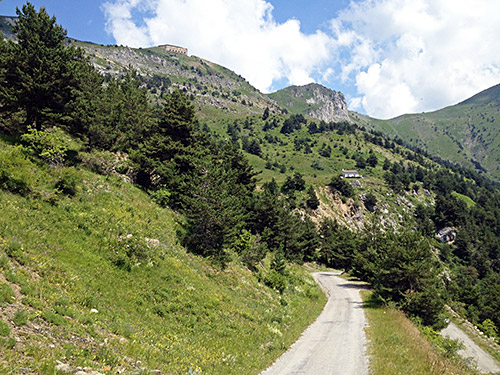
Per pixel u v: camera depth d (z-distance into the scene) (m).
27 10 31.73
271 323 22.52
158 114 46.00
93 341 10.39
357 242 73.00
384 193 167.88
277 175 172.88
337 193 144.75
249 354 15.90
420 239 36.72
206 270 25.64
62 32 34.12
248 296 25.89
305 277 51.00
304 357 16.70
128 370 9.66
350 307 34.25
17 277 11.37
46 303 10.97
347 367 15.14
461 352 38.19
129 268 18.19
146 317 14.77
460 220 158.62
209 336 16.08
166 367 11.22
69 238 17.67
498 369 34.88
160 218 29.73
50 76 29.31
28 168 20.23
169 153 40.25
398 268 35.31
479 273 129.12
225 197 30.12
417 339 20.81
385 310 31.78
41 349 8.36
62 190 22.28
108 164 34.84
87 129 34.53
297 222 90.19
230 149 57.53
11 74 28.72
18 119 31.34
